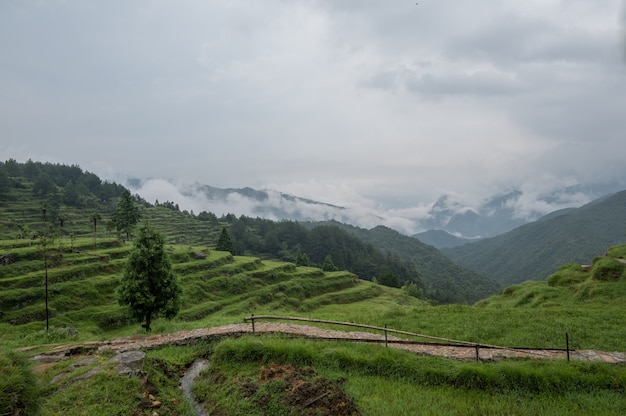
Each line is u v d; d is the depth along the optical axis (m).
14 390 11.25
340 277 128.50
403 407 14.14
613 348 20.47
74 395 12.87
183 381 16.97
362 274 187.88
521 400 14.99
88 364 15.66
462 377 16.33
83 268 76.12
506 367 16.62
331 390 13.74
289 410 12.95
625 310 28.52
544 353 19.42
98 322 62.06
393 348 19.02
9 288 65.56
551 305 34.25
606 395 15.49
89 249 94.12
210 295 85.69
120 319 63.84
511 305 40.44
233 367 17.41
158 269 29.33
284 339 20.14
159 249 29.56
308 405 12.98
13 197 167.50
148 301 28.38
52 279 70.31
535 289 41.31
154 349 20.39
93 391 13.02
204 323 27.30
